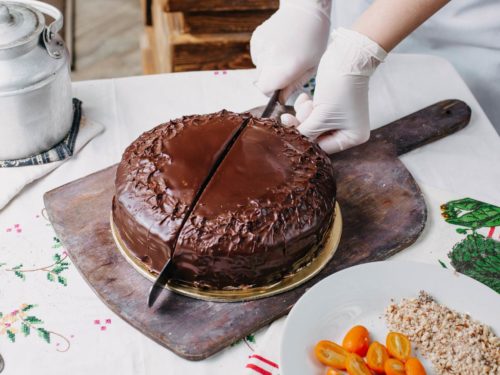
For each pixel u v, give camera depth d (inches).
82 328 36.3
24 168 45.9
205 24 69.1
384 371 33.5
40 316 36.7
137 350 35.4
